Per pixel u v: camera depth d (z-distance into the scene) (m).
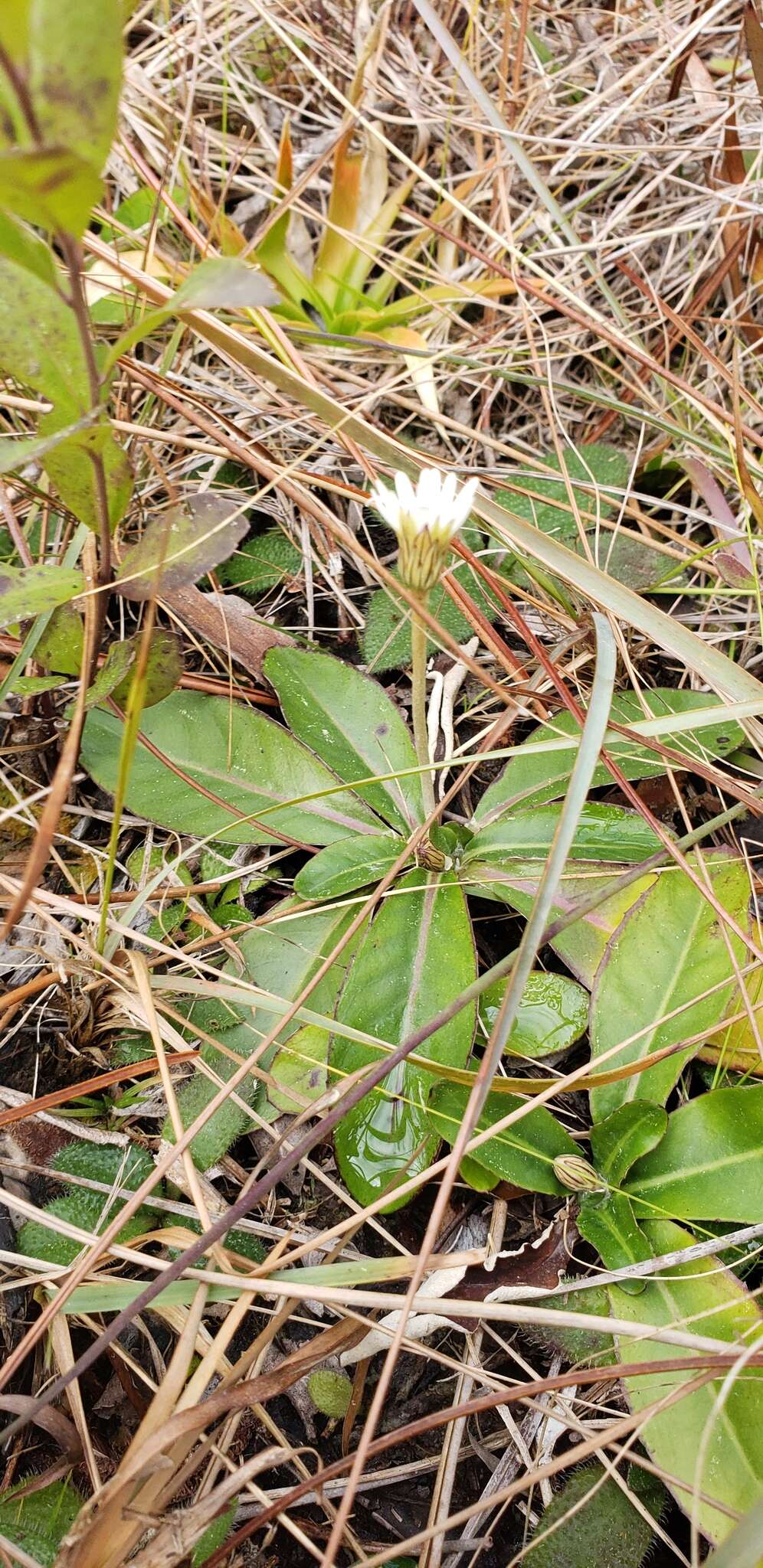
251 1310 0.41
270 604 0.52
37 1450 0.39
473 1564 0.39
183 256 0.55
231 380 0.54
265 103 0.60
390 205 0.56
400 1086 0.40
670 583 0.52
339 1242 0.39
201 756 0.46
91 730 0.46
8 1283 0.39
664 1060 0.41
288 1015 0.40
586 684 0.49
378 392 0.51
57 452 0.38
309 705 0.47
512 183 0.59
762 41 0.48
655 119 0.60
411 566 0.39
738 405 0.45
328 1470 0.36
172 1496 0.37
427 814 0.44
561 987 0.43
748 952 0.42
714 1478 0.37
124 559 0.40
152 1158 0.42
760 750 0.45
